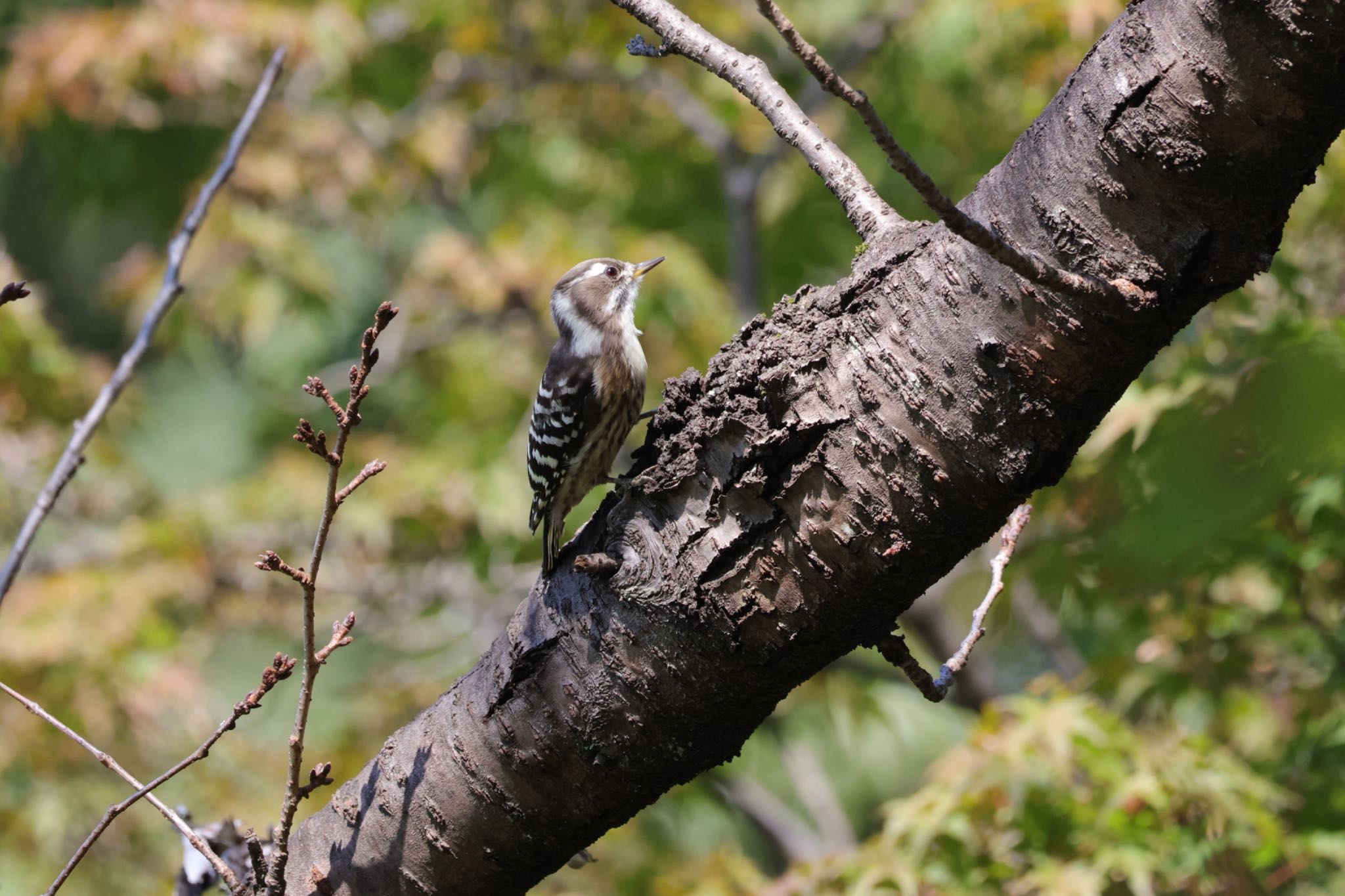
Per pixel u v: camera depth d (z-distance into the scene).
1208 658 10.63
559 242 18.17
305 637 4.92
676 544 5.02
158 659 15.48
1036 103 15.59
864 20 19.59
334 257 20.94
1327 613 10.03
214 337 20.09
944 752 19.39
